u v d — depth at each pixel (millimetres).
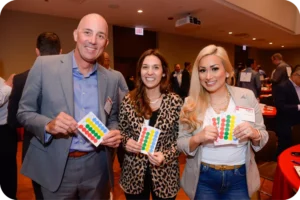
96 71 1373
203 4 5242
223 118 1290
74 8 5402
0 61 5398
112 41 7293
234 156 1302
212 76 1292
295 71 2904
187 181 1406
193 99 1406
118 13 5902
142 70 1501
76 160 1276
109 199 1509
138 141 1436
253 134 1218
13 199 2115
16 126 1635
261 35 9375
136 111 1491
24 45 5668
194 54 9883
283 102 2949
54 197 1272
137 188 1460
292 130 2193
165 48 8812
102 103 1346
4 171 2031
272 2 7184
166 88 1555
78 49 1246
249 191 1302
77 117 1280
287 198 1399
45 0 4820
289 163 1480
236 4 5527
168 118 1460
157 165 1400
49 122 1161
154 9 5598
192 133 1406
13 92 1628
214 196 1345
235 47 12086
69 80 1246
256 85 5188
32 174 1271
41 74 1237
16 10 5477
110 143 1266
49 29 5973
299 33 8961
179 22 6375
